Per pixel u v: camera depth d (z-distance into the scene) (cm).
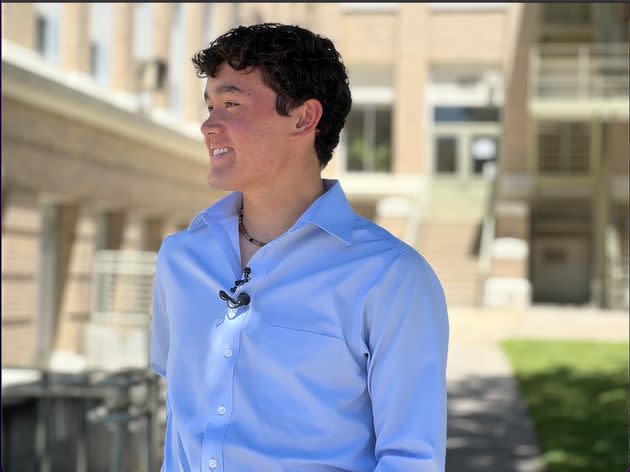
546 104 2064
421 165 2419
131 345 1092
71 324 1175
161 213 1485
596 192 2223
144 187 1405
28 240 1048
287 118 160
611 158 2081
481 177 2452
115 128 1257
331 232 154
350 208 162
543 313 1803
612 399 834
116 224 1349
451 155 2470
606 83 2052
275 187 164
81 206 1195
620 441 654
